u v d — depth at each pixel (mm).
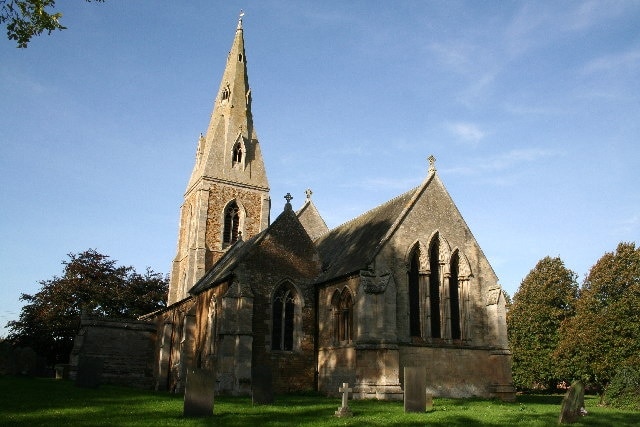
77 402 22109
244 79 69688
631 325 46875
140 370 50375
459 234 36594
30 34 15781
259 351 33531
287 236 37031
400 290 32844
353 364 31734
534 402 32781
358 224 42500
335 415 19484
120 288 71375
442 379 32688
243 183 63844
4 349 39312
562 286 66188
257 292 34469
